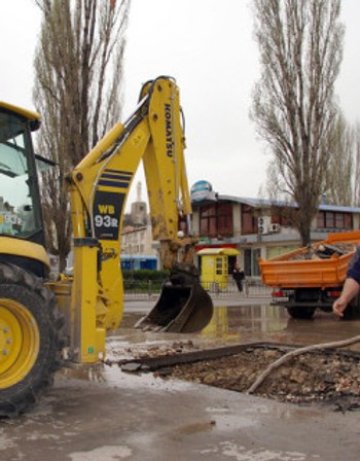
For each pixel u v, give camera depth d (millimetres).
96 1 20016
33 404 5156
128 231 56969
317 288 13992
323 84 24047
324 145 24188
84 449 4324
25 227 5555
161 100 7461
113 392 6105
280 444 4465
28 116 5664
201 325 8328
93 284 5660
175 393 6074
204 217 40688
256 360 7914
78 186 6281
